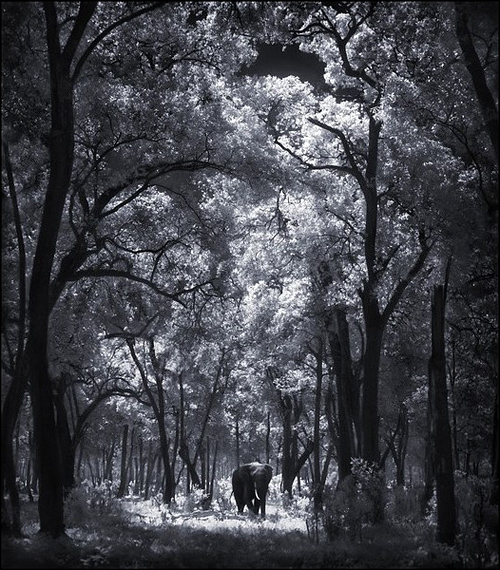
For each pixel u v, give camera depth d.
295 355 47.34
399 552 18.45
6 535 19.55
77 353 37.91
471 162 30.22
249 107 34.53
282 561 17.80
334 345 38.25
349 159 32.53
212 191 35.94
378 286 30.88
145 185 30.27
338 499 23.39
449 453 19.44
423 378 44.25
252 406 62.03
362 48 30.75
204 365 52.41
